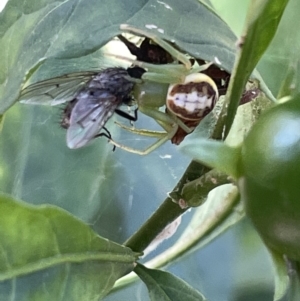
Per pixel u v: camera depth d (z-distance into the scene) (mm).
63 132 58
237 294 61
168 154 61
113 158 61
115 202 61
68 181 60
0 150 53
